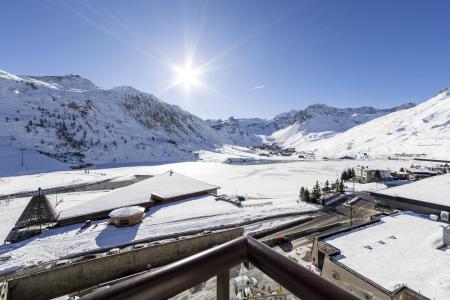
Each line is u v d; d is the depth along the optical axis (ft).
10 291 34.27
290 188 183.21
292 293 3.22
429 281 43.04
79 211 104.37
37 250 75.31
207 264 3.56
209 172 284.61
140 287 2.93
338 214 111.86
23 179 223.30
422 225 66.64
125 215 93.97
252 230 92.07
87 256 71.77
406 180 203.51
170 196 126.52
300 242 82.58
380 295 41.57
